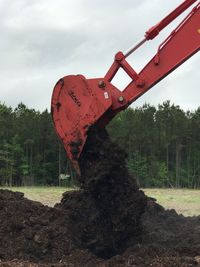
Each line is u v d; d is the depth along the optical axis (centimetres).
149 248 552
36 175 3638
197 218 799
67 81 589
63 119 589
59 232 575
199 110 3947
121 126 3750
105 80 586
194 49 588
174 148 3866
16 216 605
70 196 657
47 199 1503
